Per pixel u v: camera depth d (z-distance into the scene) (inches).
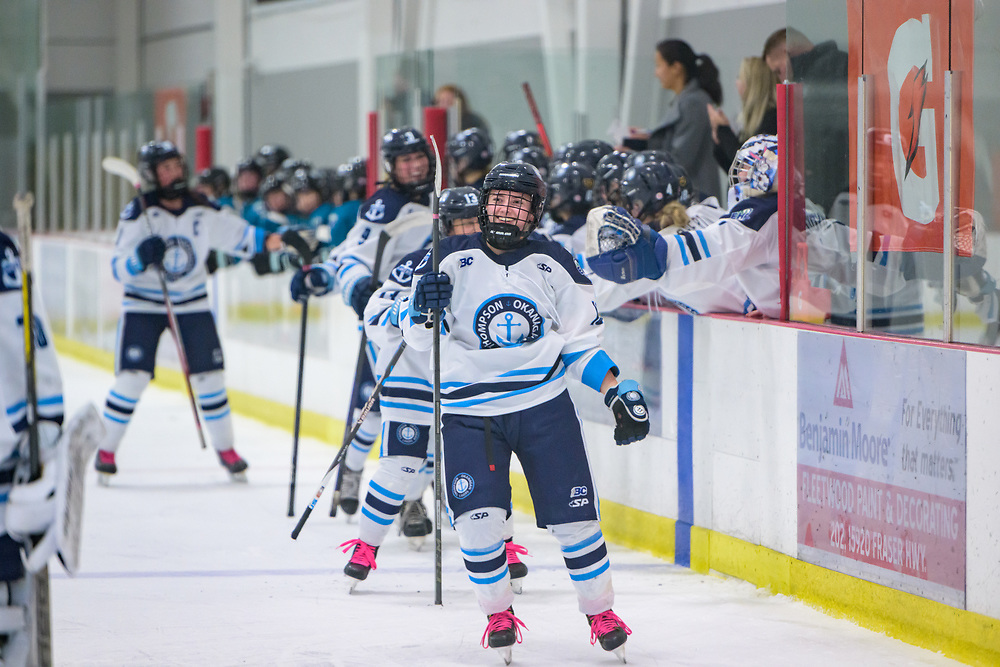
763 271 573.3
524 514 733.9
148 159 802.8
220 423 835.4
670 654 447.8
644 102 1005.2
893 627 468.8
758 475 548.4
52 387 328.2
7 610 320.5
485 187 430.9
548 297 437.1
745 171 580.1
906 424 460.4
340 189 1012.5
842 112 523.8
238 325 1218.6
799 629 480.4
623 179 618.8
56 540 299.7
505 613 435.2
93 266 1568.7
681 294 585.0
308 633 479.2
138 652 453.7
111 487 826.2
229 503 769.6
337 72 1362.0
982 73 469.7
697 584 558.9
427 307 421.1
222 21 1430.9
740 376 557.9
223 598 537.0
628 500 649.0
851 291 515.5
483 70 1047.6
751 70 712.4
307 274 722.2
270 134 1466.5
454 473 429.4
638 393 418.6
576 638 470.9
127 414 821.9
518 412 429.7
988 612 425.1
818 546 512.1
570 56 1044.5
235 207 1231.5
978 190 471.2
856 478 487.8
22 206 315.3
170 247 812.6
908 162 491.8
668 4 1048.8
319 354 1046.4
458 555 623.5
